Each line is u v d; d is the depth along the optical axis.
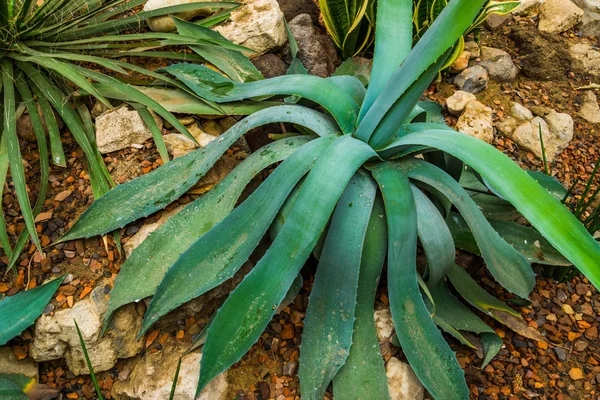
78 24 1.42
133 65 1.31
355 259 1.08
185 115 1.34
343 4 1.52
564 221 0.90
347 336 1.08
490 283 1.37
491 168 0.99
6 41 1.28
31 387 1.08
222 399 1.10
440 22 1.00
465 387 1.06
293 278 1.03
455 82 1.72
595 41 1.95
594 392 1.20
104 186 1.21
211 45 1.42
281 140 1.22
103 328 1.08
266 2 1.52
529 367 1.23
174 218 1.17
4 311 1.05
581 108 1.77
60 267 1.14
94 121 1.33
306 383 1.06
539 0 1.97
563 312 1.34
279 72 1.52
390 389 1.09
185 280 1.10
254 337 1.02
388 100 1.10
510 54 1.85
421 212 1.13
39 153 1.19
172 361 1.11
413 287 1.10
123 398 1.10
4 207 1.21
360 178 1.16
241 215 1.12
